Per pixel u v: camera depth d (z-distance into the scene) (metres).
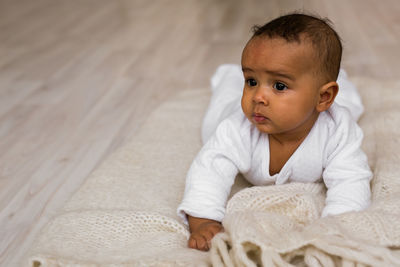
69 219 0.89
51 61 2.23
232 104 1.16
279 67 0.79
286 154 0.92
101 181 1.08
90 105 1.71
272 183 0.98
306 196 0.87
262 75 0.81
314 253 0.71
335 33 0.84
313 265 0.70
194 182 0.90
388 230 0.74
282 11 2.97
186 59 2.21
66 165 1.29
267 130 0.85
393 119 1.27
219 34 2.60
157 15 3.08
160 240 0.83
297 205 0.87
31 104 1.73
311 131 0.90
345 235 0.71
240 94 1.26
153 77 1.99
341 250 0.69
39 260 0.76
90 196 1.02
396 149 1.12
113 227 0.87
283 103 0.81
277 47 0.79
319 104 0.86
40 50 2.40
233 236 0.71
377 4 2.93
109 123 1.56
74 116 1.62
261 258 0.70
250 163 0.94
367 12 2.78
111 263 0.75
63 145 1.41
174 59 2.22
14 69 2.12
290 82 0.80
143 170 1.13
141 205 0.98
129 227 0.87
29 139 1.45
